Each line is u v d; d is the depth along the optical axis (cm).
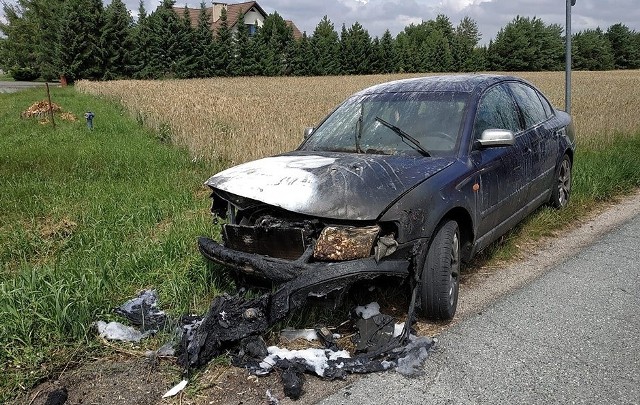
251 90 3372
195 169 980
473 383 318
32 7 7544
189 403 307
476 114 468
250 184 386
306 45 7269
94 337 377
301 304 340
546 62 8600
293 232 358
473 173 426
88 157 1048
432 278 383
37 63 6712
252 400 308
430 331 387
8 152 1113
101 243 546
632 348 354
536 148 555
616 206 722
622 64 9544
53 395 311
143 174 927
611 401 296
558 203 652
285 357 341
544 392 307
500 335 376
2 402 311
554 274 488
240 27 6788
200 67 6569
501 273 496
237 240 388
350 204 352
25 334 359
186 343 346
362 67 7625
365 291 408
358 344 353
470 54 8369
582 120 1202
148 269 484
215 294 430
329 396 309
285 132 1152
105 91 3017
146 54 6297
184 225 589
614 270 494
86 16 5734
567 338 369
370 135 471
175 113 1499
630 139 1130
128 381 330
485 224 452
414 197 367
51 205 717
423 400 303
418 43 10600
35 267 469
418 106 484
